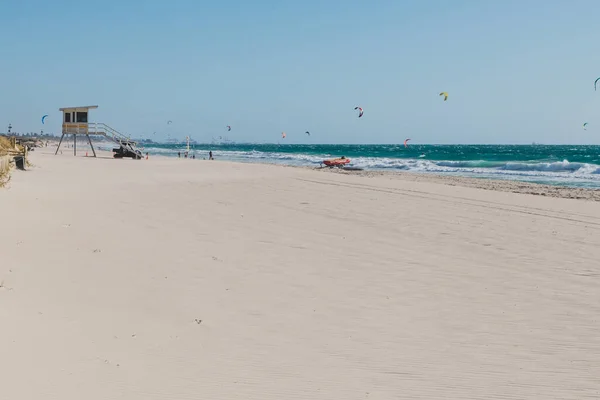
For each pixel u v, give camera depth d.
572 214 16.59
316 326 7.32
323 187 21.50
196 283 8.95
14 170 24.91
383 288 9.06
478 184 31.11
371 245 12.05
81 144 129.62
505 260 10.98
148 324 7.12
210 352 6.38
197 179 24.22
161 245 11.33
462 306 8.24
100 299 7.92
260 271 9.81
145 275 9.22
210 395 5.33
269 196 18.59
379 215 15.55
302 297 8.49
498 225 14.50
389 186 22.72
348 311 7.93
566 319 7.75
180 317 7.45
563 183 35.59
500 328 7.39
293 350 6.52
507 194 21.31
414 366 6.16
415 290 8.99
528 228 14.18
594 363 6.31
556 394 5.54
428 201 18.41
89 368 5.76
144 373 5.73
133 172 28.19
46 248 10.45
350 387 5.61
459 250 11.76
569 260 11.02
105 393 5.24
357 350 6.57
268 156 86.56
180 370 5.86
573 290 9.09
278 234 12.84
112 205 15.79
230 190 19.92
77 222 13.05
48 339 6.39
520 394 5.53
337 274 9.80
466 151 129.88
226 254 10.87
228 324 7.29
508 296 8.76
